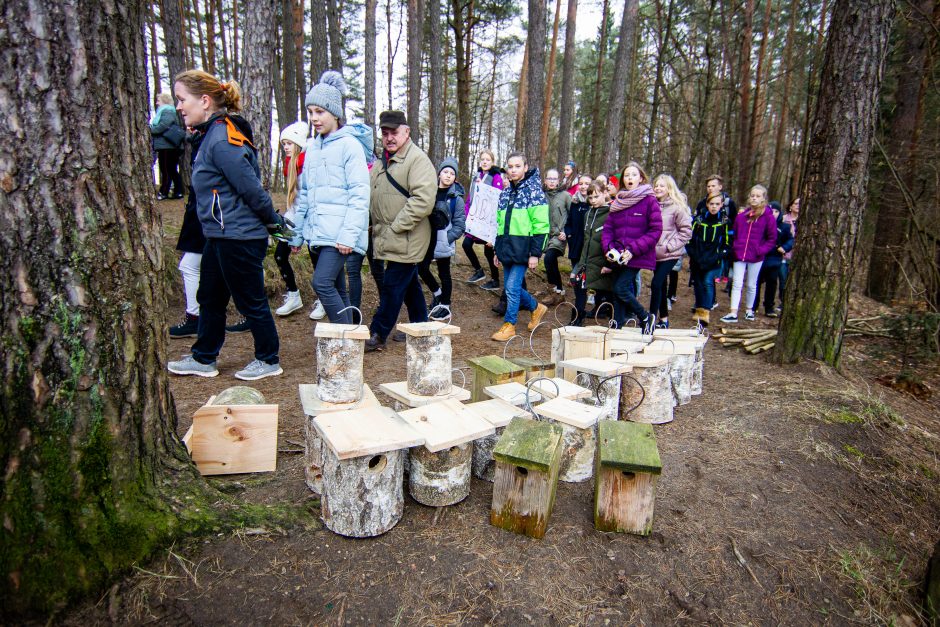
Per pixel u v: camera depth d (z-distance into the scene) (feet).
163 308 6.46
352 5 69.62
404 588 5.80
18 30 4.96
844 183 13.80
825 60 14.06
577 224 19.61
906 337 17.83
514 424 7.24
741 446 9.77
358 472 6.18
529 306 18.38
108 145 5.58
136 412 5.93
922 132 25.23
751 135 45.44
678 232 17.22
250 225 10.25
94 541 5.41
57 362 5.30
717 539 7.20
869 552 7.53
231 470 7.75
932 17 22.15
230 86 10.19
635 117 57.47
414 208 13.02
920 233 19.60
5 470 5.12
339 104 11.71
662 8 49.78
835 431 10.68
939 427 12.90
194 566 5.69
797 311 14.66
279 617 5.35
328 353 7.30
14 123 5.03
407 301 15.20
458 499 7.29
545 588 5.99
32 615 5.08
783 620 6.22
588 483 8.22
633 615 5.87
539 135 33.35
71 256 5.34
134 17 5.83
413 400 7.88
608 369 9.36
